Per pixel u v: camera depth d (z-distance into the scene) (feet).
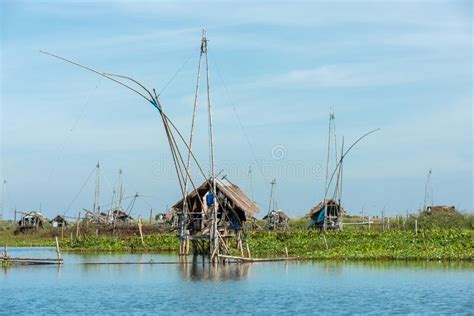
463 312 146.92
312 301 160.86
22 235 425.28
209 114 228.02
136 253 301.63
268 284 187.93
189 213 233.55
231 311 149.89
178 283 192.24
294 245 285.64
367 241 287.69
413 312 147.13
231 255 250.16
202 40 224.53
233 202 238.68
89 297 170.19
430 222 372.58
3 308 156.04
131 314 147.95
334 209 378.94
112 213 437.99
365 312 147.54
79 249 324.39
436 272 207.41
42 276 212.02
